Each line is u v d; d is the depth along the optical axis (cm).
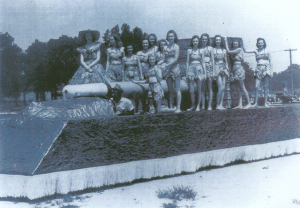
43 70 3212
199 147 1114
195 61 1213
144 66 1254
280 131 1369
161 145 1016
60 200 789
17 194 800
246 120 1255
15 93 3412
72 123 839
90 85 1084
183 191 841
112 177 906
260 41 1384
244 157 1247
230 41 1373
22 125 886
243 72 1345
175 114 1052
